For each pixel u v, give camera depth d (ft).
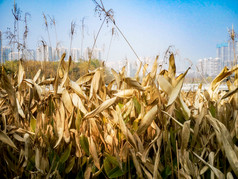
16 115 2.03
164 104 1.92
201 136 2.18
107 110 2.04
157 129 1.95
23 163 1.94
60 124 2.02
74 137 2.17
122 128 1.79
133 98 2.21
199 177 1.86
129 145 1.93
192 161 1.96
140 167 1.90
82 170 2.08
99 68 2.30
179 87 1.76
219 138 1.85
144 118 1.83
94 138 2.02
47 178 1.83
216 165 2.12
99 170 1.88
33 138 2.09
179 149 2.05
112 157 1.86
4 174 2.08
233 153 1.70
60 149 2.12
